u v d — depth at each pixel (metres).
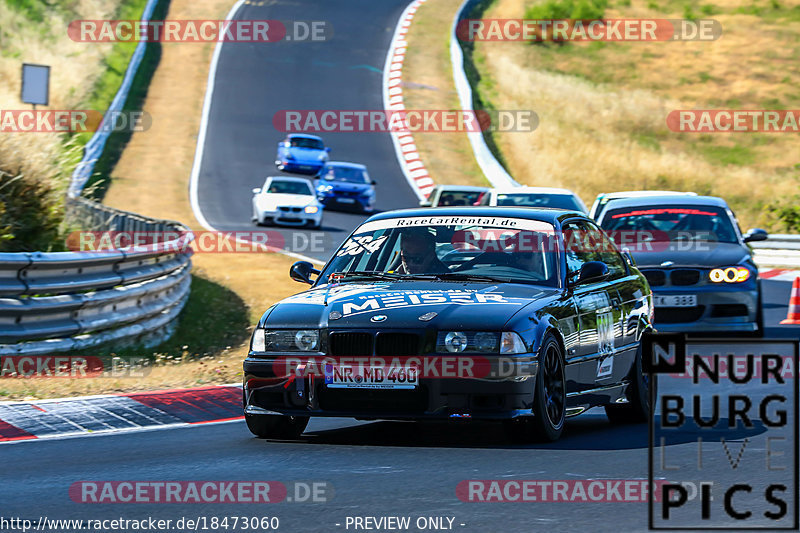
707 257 48.84
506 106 177.75
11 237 49.81
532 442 26.91
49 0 190.25
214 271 72.88
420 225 30.94
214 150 147.88
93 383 37.12
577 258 30.72
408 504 20.17
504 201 68.12
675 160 154.88
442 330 26.00
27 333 40.84
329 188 118.62
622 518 18.95
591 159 155.12
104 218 66.88
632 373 32.12
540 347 26.38
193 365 43.22
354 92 180.88
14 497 21.20
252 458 25.28
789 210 108.75
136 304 48.84
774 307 65.69
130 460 25.28
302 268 30.89
